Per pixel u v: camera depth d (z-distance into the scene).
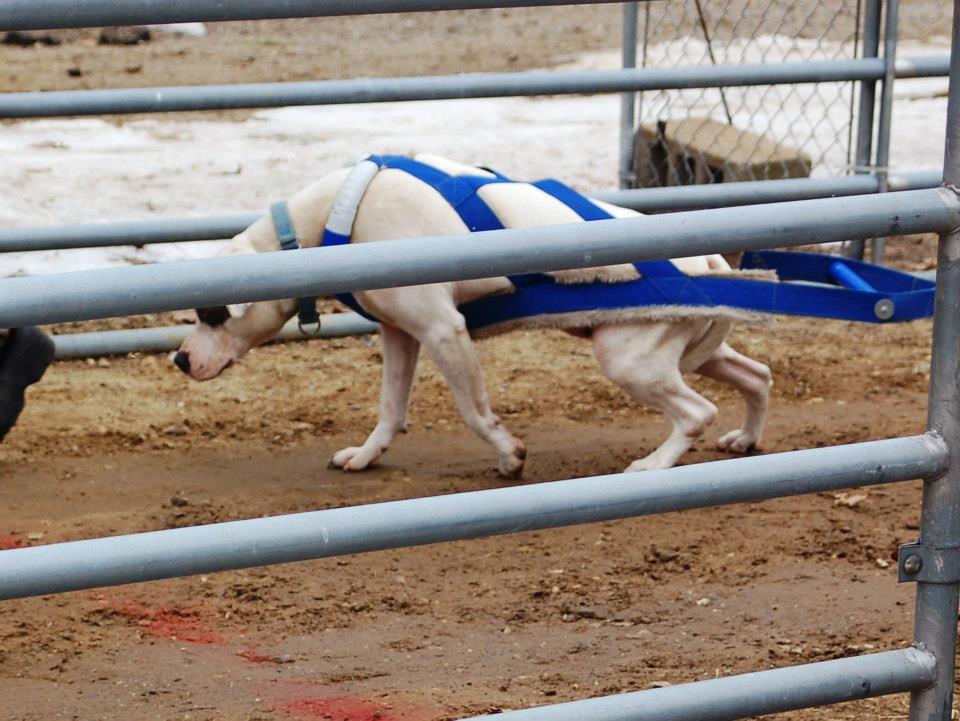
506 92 7.89
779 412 7.64
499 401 7.86
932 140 14.68
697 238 2.85
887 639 4.83
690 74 8.29
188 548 2.67
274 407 7.76
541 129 15.29
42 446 7.07
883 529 5.92
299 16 2.74
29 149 14.10
